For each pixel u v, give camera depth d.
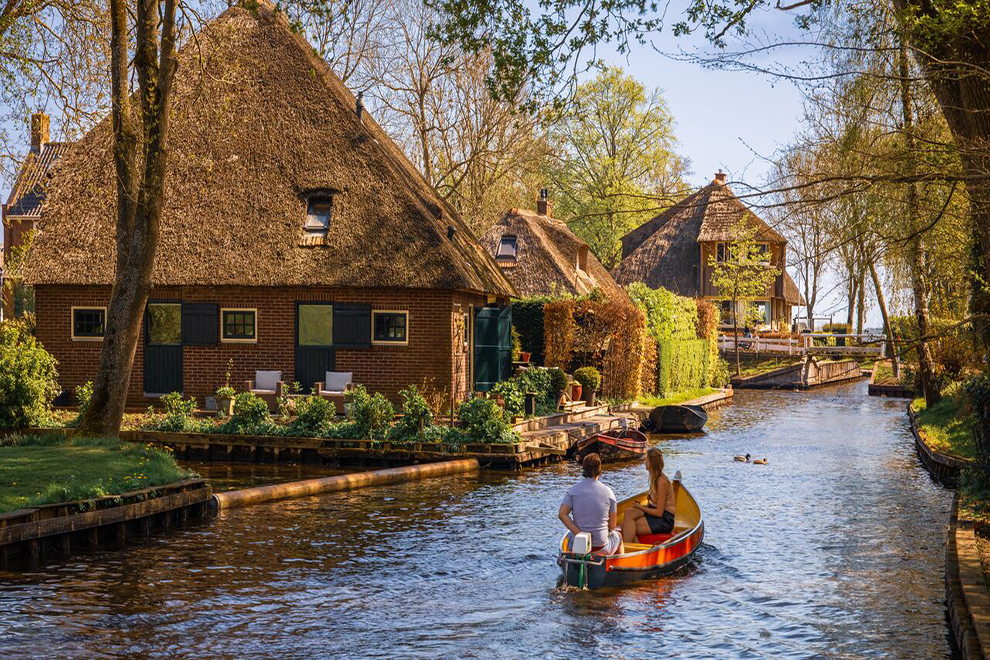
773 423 34.78
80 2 18.50
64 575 12.15
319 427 22.88
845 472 22.33
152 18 18.83
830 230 11.60
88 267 26.58
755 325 64.94
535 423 25.34
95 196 27.66
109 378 19.09
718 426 33.62
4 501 13.14
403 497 18.25
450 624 10.44
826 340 68.06
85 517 13.57
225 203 27.14
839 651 9.62
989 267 11.62
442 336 25.83
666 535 13.32
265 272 26.00
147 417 24.66
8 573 12.16
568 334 32.03
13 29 17.28
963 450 21.34
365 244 26.12
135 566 12.71
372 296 26.08
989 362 16.44
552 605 11.13
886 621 10.61
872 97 11.30
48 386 23.92
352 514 16.50
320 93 28.97
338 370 26.23
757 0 11.77
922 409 32.81
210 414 25.31
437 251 25.91
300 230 26.66
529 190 59.50
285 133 28.17
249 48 29.64
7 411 22.25
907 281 16.30
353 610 10.91
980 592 9.84
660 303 39.41
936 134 12.01
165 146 19.20
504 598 11.42
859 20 11.63
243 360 26.61
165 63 19.02
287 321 26.41
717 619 10.66
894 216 11.52
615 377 33.81
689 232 66.31
